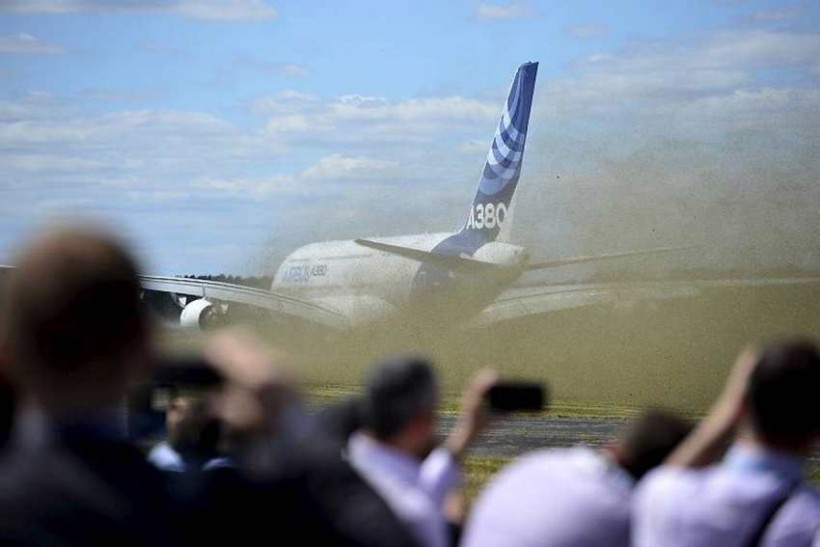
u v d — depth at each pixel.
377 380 13.03
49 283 8.10
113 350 8.21
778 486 13.66
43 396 8.21
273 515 8.89
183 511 8.45
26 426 8.48
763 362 13.66
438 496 16.28
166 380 9.49
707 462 14.17
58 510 7.88
